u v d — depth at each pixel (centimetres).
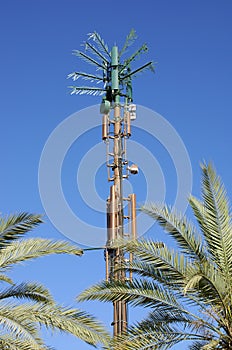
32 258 2061
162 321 2112
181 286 2102
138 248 2138
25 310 2003
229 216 2153
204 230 2164
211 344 2000
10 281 2067
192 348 2188
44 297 2067
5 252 2072
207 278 2019
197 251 2141
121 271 2216
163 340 2086
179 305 2114
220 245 2131
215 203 2155
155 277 2158
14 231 2061
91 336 2023
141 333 2097
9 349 1972
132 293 2144
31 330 1981
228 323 2062
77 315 2031
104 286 2156
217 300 2078
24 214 2055
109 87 3102
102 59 3161
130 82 3127
